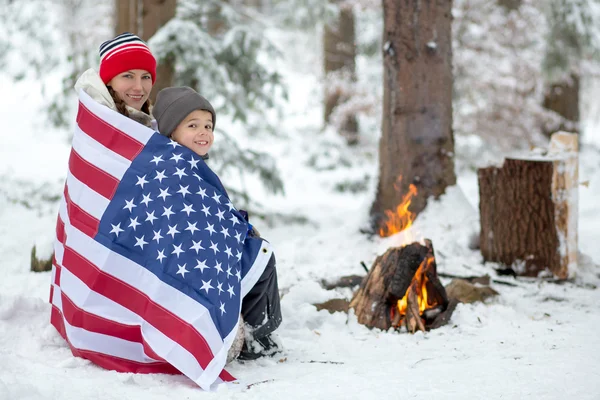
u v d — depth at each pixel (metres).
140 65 3.88
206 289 3.33
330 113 16.84
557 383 3.04
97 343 3.41
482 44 13.77
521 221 5.83
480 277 5.48
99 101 3.66
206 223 3.44
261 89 9.71
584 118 22.88
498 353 3.70
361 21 16.44
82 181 3.54
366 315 4.44
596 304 5.02
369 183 14.18
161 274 3.33
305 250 6.86
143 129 3.52
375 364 3.54
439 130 7.11
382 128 7.31
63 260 3.54
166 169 3.46
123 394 2.92
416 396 2.91
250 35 9.38
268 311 3.66
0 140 15.65
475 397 2.88
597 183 13.52
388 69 7.20
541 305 5.02
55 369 3.29
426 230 6.79
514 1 14.78
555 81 14.34
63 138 16.28
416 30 7.06
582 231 9.25
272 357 3.71
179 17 9.13
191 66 8.66
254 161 9.20
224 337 3.31
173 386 3.12
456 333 4.28
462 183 13.70
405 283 4.43
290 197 13.22
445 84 7.17
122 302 3.38
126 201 3.44
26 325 3.99
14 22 14.90
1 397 2.69
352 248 6.91
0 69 15.10
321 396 2.93
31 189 9.46
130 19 8.43
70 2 16.44
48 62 15.12
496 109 14.29
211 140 3.64
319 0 16.05
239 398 2.93
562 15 13.59
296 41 24.95
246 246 3.60
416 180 7.08
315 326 4.39
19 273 5.95
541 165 5.72
